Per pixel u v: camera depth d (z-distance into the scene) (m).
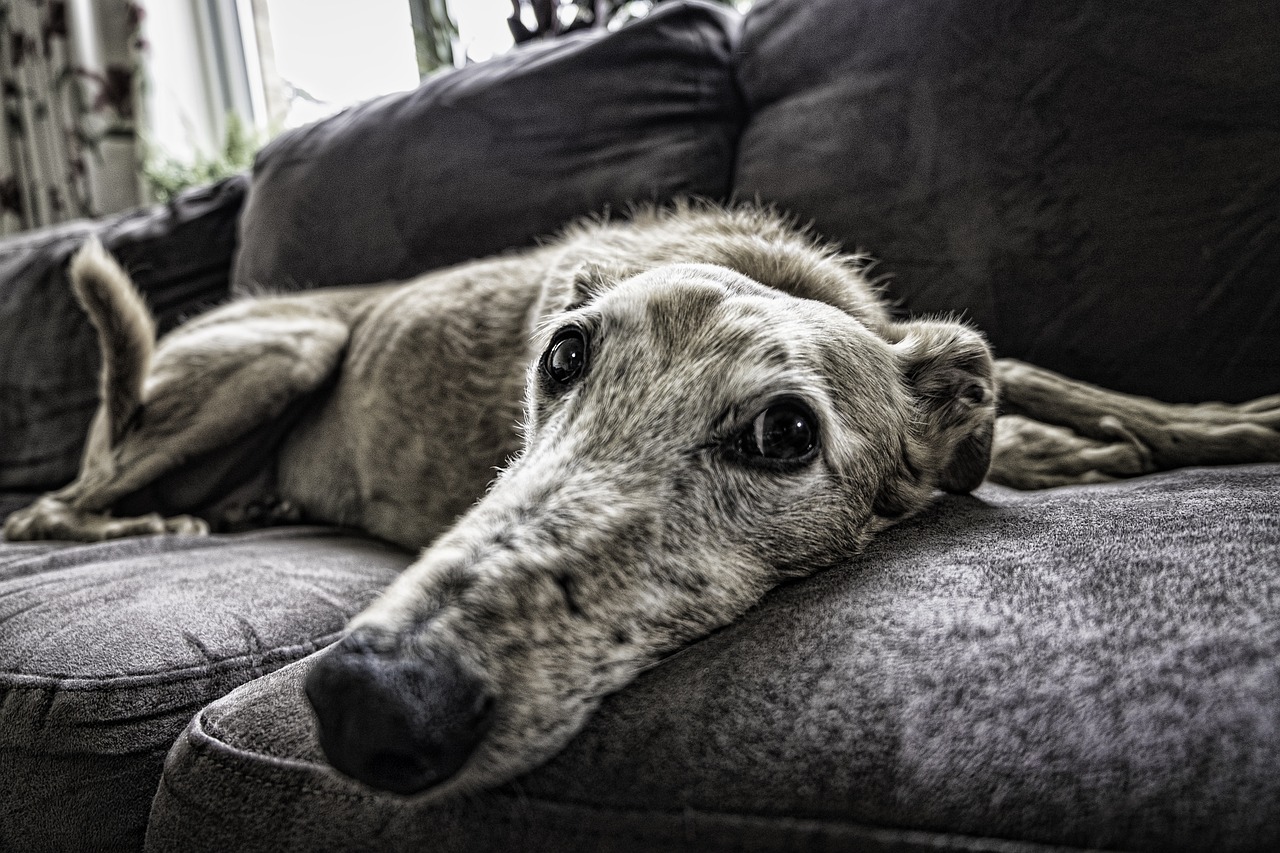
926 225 1.62
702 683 0.74
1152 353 1.44
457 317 1.81
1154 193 1.42
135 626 1.13
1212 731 0.55
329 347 2.05
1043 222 1.50
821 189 1.73
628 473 0.92
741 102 2.06
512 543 0.81
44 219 4.35
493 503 0.88
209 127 4.65
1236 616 0.65
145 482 1.95
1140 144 1.43
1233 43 1.36
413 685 0.66
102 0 4.27
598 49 2.10
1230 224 1.37
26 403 2.78
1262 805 0.51
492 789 0.71
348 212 2.38
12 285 2.89
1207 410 1.33
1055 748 0.58
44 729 1.01
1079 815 0.54
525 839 0.67
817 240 1.63
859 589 0.83
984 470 1.25
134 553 1.61
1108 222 1.45
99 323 1.88
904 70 1.64
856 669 0.69
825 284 1.32
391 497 1.84
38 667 1.07
